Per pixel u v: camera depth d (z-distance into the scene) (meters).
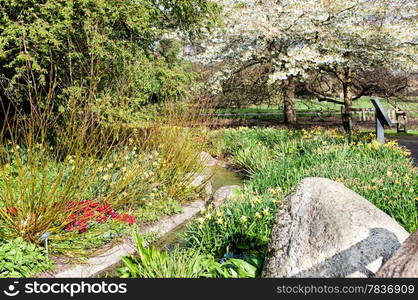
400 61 13.45
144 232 5.13
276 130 12.28
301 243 2.95
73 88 6.27
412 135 13.81
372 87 15.58
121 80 7.46
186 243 4.75
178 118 7.05
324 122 18.08
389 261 2.21
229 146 10.55
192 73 9.78
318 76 16.27
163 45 13.56
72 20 7.04
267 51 14.23
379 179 5.80
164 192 6.23
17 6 6.74
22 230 4.22
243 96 16.78
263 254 4.03
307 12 12.73
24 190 4.32
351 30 12.53
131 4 7.91
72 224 4.59
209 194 6.95
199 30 11.45
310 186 3.29
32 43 7.07
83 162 4.62
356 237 2.71
